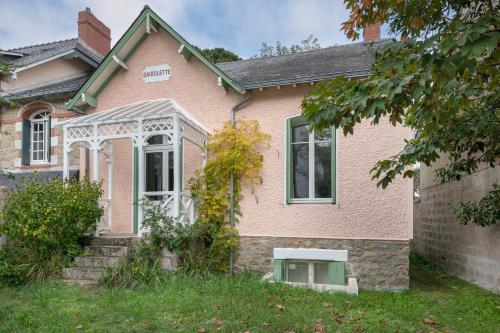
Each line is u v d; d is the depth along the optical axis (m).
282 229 9.38
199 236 9.13
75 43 14.84
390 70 3.88
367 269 8.77
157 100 10.72
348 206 9.02
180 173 10.56
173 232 8.73
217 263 9.32
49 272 8.52
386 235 8.73
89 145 10.65
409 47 3.71
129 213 10.95
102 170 11.26
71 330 5.44
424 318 6.24
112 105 11.24
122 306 6.41
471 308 6.92
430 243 13.23
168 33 10.81
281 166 9.55
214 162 9.68
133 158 11.07
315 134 9.58
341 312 6.37
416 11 4.71
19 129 12.91
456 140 5.72
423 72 3.38
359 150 9.04
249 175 9.60
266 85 9.45
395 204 8.73
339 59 10.77
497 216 7.68
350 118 4.18
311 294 7.39
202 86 10.45
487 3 4.91
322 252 9.00
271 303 6.65
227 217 9.66
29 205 8.57
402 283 8.55
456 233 10.55
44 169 12.67
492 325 6.00
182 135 9.17
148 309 6.26
